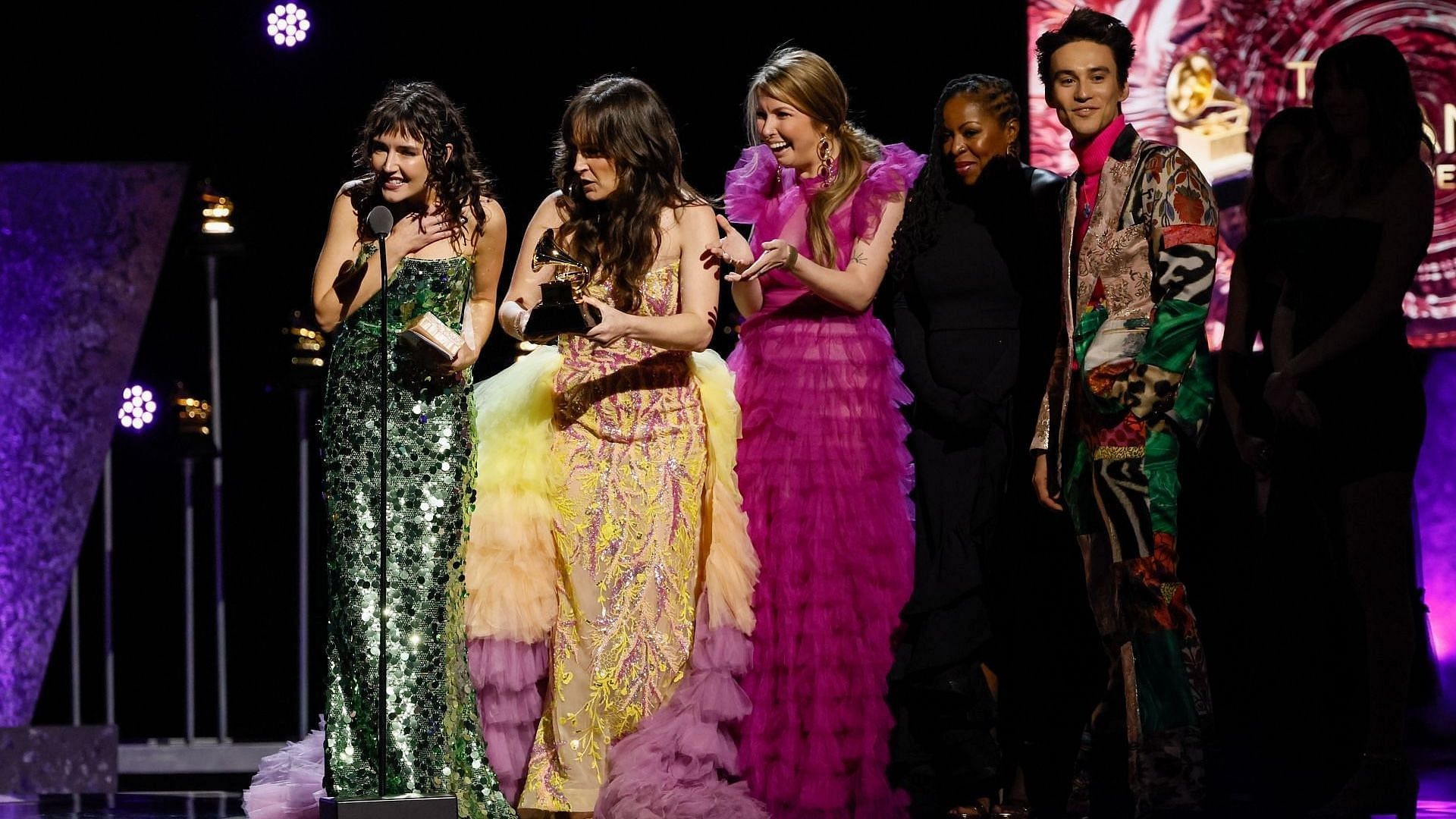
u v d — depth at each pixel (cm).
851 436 1058
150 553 1839
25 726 1645
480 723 1009
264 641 1834
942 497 1059
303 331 1691
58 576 1819
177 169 1820
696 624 1034
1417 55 1673
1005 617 1067
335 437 988
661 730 1005
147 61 1708
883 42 1731
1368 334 1041
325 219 1764
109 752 1633
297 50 1727
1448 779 1373
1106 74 994
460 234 996
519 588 1013
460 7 1731
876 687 1046
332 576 986
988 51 1727
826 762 1034
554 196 1070
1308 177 1118
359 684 973
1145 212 982
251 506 1838
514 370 1064
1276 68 1686
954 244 1066
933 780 1062
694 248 1024
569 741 1014
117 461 1838
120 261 1822
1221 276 1688
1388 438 1049
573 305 960
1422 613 1644
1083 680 1109
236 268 1803
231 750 1697
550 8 1733
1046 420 1037
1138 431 978
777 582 1047
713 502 1044
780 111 1061
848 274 1046
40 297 1817
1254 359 1330
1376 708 1041
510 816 988
